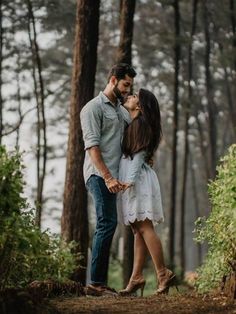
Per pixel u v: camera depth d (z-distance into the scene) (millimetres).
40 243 5473
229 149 6219
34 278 6516
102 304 5859
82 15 11547
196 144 41500
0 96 22688
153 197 6973
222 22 29484
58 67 28016
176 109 24109
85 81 11453
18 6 22984
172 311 5441
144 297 6312
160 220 7027
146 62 33969
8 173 4930
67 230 11180
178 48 24344
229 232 6141
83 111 6930
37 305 5203
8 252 5129
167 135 42125
